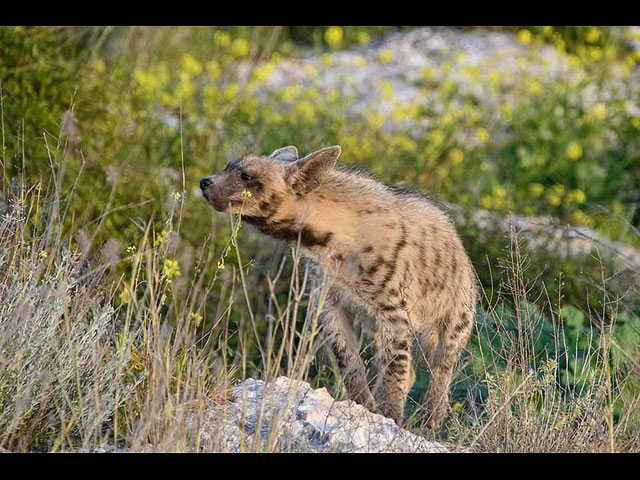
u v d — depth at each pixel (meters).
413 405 13.31
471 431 10.63
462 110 23.59
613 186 22.52
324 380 12.90
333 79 27.48
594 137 23.48
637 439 10.31
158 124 17.59
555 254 17.17
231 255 15.22
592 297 15.68
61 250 11.30
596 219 21.06
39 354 9.16
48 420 9.16
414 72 29.17
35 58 15.34
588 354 11.45
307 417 10.06
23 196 11.80
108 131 16.19
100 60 18.34
